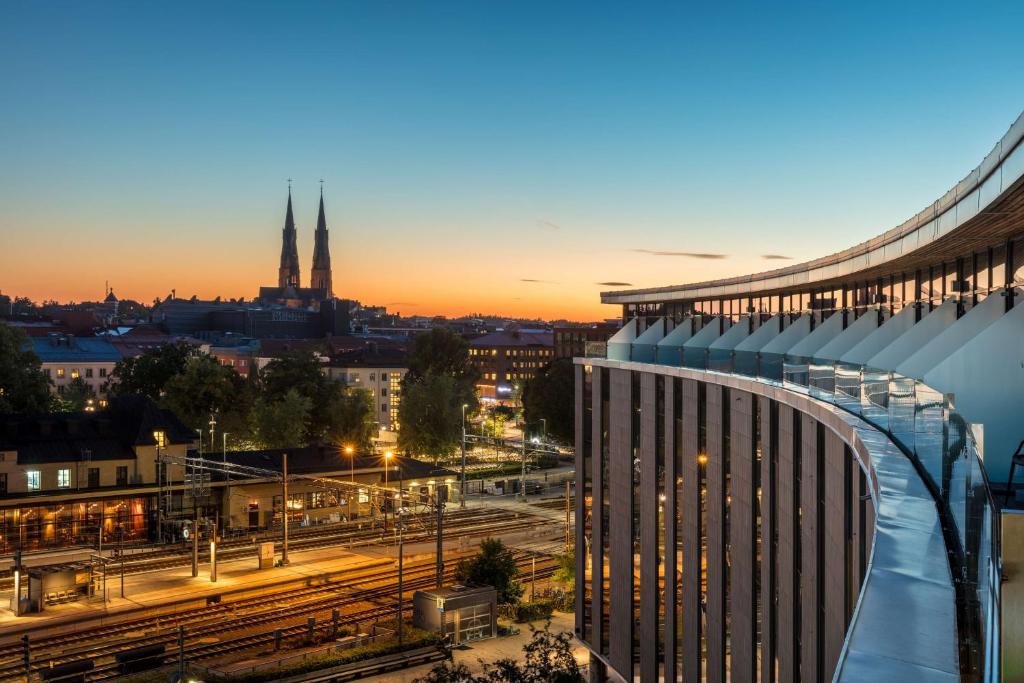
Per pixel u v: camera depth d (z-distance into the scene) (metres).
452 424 109.31
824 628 19.08
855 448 14.33
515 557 70.50
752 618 24.41
